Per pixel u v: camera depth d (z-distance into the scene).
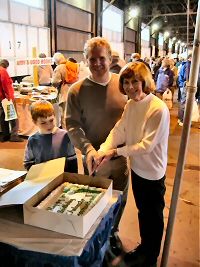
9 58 6.20
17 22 6.36
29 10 6.80
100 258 1.11
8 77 4.16
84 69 4.67
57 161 1.41
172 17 20.34
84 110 1.62
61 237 1.00
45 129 1.55
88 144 1.51
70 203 1.16
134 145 1.44
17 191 1.20
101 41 1.50
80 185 1.32
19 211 1.18
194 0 12.02
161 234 1.69
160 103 1.42
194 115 3.11
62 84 4.41
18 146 4.23
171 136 4.85
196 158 3.82
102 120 1.63
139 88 1.40
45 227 1.05
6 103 4.19
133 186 1.69
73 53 9.34
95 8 10.38
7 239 1.01
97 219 1.10
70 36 8.97
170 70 5.62
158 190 1.59
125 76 1.39
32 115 1.54
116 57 3.31
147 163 1.53
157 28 20.92
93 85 1.59
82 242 0.98
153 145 1.42
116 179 1.77
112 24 12.23
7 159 3.71
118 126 1.57
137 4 14.52
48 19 7.61
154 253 1.73
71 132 1.58
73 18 8.98
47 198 1.19
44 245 0.97
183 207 2.59
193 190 2.91
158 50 22.56
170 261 1.91
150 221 1.66
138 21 15.45
